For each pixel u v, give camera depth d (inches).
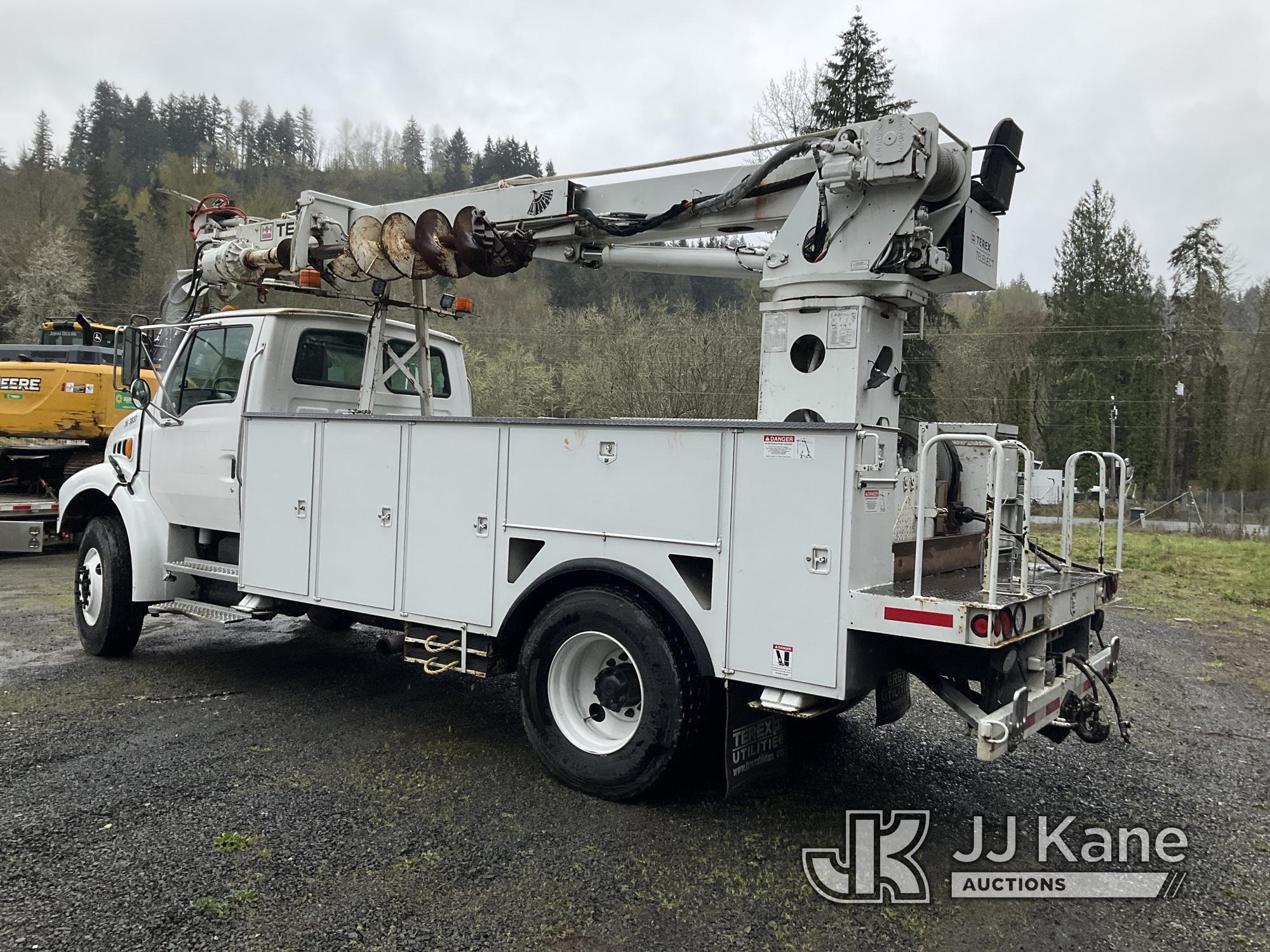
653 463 140.6
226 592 216.5
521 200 190.5
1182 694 238.8
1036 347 1665.8
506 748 172.9
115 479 234.7
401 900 113.5
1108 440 1563.7
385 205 213.0
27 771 154.9
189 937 103.5
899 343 148.4
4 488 452.1
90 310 1566.2
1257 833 144.9
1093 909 118.0
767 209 160.6
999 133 147.9
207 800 143.4
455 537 165.9
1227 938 111.1
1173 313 1633.9
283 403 206.4
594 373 997.2
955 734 193.3
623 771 143.0
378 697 205.8
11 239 1583.4
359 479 180.7
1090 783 166.6
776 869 126.2
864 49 855.7
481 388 1109.1
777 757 145.3
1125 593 436.8
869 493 125.0
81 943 101.7
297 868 121.2
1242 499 1219.9
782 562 127.3
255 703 198.5
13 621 283.7
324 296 217.5
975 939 109.3
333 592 185.2
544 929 107.7
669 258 192.9
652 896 117.1
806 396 142.3
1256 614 374.3
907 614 115.7
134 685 211.6
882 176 133.8
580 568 147.2
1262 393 1481.3
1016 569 156.6
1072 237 1654.8
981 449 158.7
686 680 137.5
